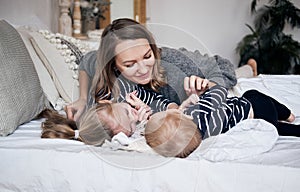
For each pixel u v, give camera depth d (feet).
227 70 5.97
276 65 12.08
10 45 4.71
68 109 4.63
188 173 3.41
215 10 13.28
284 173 3.22
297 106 5.59
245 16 13.07
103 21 10.57
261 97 4.64
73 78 5.65
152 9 13.38
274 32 12.16
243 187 3.31
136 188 3.50
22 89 4.61
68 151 3.71
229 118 3.99
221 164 3.37
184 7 13.38
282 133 4.37
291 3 12.23
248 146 3.59
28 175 3.73
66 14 9.22
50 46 5.90
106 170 3.57
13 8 7.68
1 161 3.78
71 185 3.64
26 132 4.42
